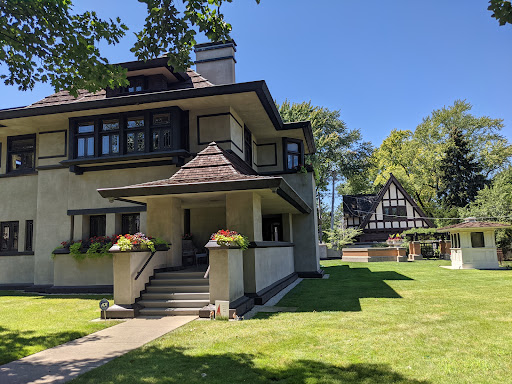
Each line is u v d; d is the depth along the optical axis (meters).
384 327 7.00
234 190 9.32
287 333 6.57
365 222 39.31
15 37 6.97
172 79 15.50
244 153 16.38
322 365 4.90
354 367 4.82
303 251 18.50
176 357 5.35
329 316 8.16
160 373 4.71
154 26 6.68
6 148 16.86
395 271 19.09
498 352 5.41
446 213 35.03
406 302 9.87
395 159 51.22
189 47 6.97
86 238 14.80
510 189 28.06
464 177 40.38
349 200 47.00
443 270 18.83
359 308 9.16
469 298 10.27
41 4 6.67
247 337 6.35
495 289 11.85
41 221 15.28
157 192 9.70
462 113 45.59
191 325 7.54
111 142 14.76
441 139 44.97
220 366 4.91
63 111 14.25
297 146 19.48
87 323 8.23
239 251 9.45
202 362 5.09
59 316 9.26
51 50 7.34
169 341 6.28
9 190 16.62
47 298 12.86
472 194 39.25
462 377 4.46
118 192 9.88
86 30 7.31
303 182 18.55
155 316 8.75
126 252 9.06
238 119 15.58
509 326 7.00
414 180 44.12
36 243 15.21
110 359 5.43
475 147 44.91
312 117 36.78
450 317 7.87
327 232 40.53
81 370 4.96
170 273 10.19
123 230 14.80
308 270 18.33
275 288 12.12
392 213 39.25
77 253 13.88
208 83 15.19
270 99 14.55
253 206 10.24
